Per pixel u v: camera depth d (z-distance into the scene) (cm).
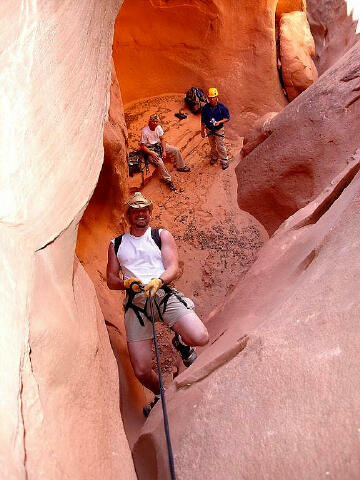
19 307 183
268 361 235
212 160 807
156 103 985
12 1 178
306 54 1004
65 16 221
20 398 170
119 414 263
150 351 384
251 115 955
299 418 195
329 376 201
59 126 221
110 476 212
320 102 655
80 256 534
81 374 235
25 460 161
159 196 771
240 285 489
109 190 601
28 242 210
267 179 705
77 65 239
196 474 212
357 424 177
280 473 183
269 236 711
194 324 372
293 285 346
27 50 191
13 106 184
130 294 380
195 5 932
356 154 532
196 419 243
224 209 739
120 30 956
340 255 287
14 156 186
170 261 389
